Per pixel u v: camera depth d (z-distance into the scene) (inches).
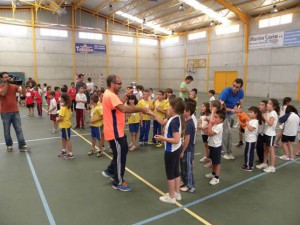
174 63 943.0
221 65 764.6
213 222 104.9
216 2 601.3
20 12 706.8
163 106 217.8
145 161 181.9
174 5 653.9
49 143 228.5
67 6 767.1
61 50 779.4
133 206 117.7
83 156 191.8
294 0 544.7
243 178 151.8
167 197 121.6
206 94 751.7
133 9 737.6
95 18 825.5
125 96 189.3
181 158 132.6
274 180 149.1
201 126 163.6
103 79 869.2
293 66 588.1
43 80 760.3
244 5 606.5
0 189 134.6
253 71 676.7
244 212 113.1
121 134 128.3
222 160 184.1
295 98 592.1
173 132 111.9
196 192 132.9
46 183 142.6
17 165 170.9
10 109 196.7
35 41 734.5
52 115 268.8
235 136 263.0
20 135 201.8
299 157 193.0
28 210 113.6
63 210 113.7
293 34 578.6
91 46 831.1
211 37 787.4
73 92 406.0
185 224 103.3
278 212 113.3
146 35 955.3
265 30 636.7
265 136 163.8
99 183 143.3
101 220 105.9
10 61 705.6
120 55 901.2
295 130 180.9
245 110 435.2
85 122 333.1
